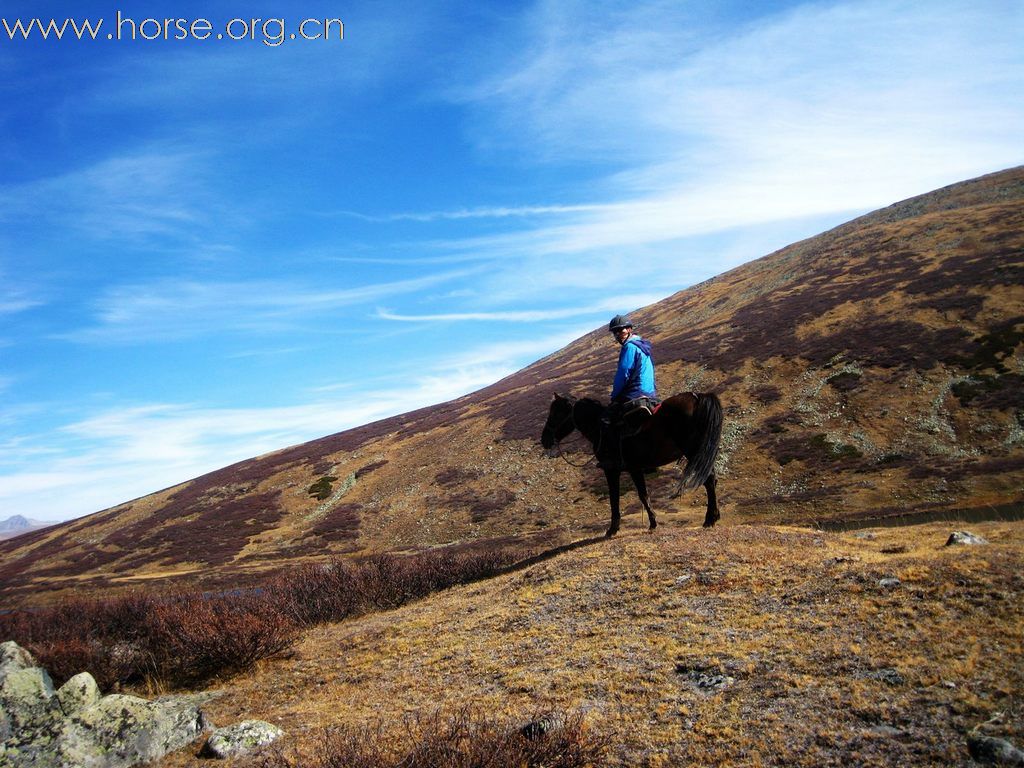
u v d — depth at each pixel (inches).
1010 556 258.8
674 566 353.1
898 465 1465.3
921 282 2363.4
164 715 284.0
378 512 2262.6
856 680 201.2
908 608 238.1
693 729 194.2
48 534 3245.6
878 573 275.0
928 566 266.7
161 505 3097.9
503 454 2373.3
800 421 1812.3
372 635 388.5
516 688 253.3
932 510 1170.6
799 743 176.2
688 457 396.8
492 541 1633.9
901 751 164.4
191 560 2228.1
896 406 1700.3
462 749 191.0
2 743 281.6
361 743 214.5
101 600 805.9
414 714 246.1
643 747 189.9
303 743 239.6
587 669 256.1
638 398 415.5
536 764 180.9
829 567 303.1
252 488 2972.4
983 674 187.3
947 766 155.0
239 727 259.6
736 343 2491.4
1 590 2223.2
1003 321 1860.2
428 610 421.4
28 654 360.2
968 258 2458.2
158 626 455.8
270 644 392.5
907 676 196.2
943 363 1791.3
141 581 1950.1
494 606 378.3
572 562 405.1
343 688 308.2
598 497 1833.2
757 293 3607.3
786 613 265.3
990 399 1579.7
